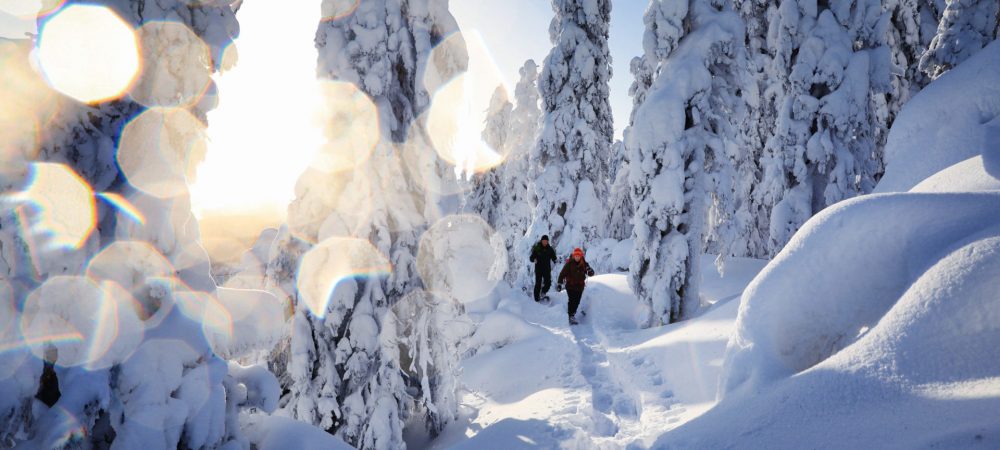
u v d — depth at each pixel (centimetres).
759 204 1908
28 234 314
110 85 351
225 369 386
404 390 867
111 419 328
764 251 1947
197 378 365
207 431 365
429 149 920
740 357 414
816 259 396
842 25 1312
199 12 396
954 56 1270
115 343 329
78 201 338
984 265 290
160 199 371
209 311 389
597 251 1977
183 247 388
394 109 922
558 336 1120
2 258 303
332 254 837
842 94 1263
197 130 396
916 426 237
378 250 859
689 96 1113
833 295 376
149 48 372
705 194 1125
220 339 394
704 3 1160
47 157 333
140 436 329
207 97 396
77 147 349
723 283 1407
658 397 612
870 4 1301
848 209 404
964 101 692
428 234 911
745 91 1156
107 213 358
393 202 884
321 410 808
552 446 494
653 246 1107
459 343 973
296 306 838
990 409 220
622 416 618
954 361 266
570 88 1869
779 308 398
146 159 368
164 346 352
